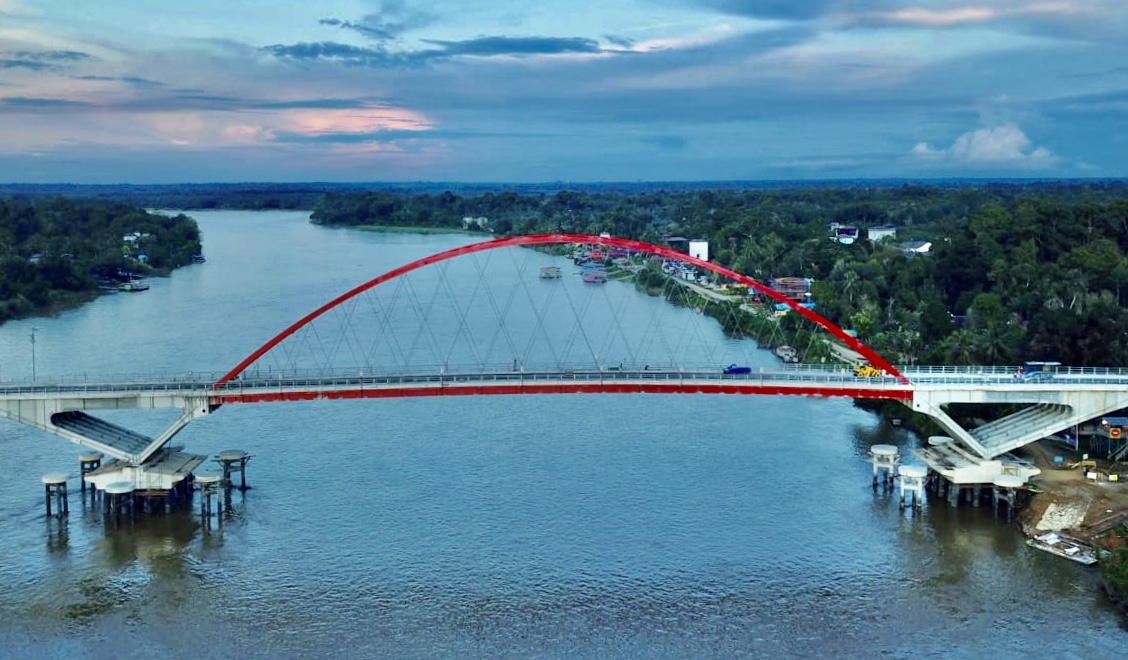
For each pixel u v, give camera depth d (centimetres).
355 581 11294
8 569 11588
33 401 13088
